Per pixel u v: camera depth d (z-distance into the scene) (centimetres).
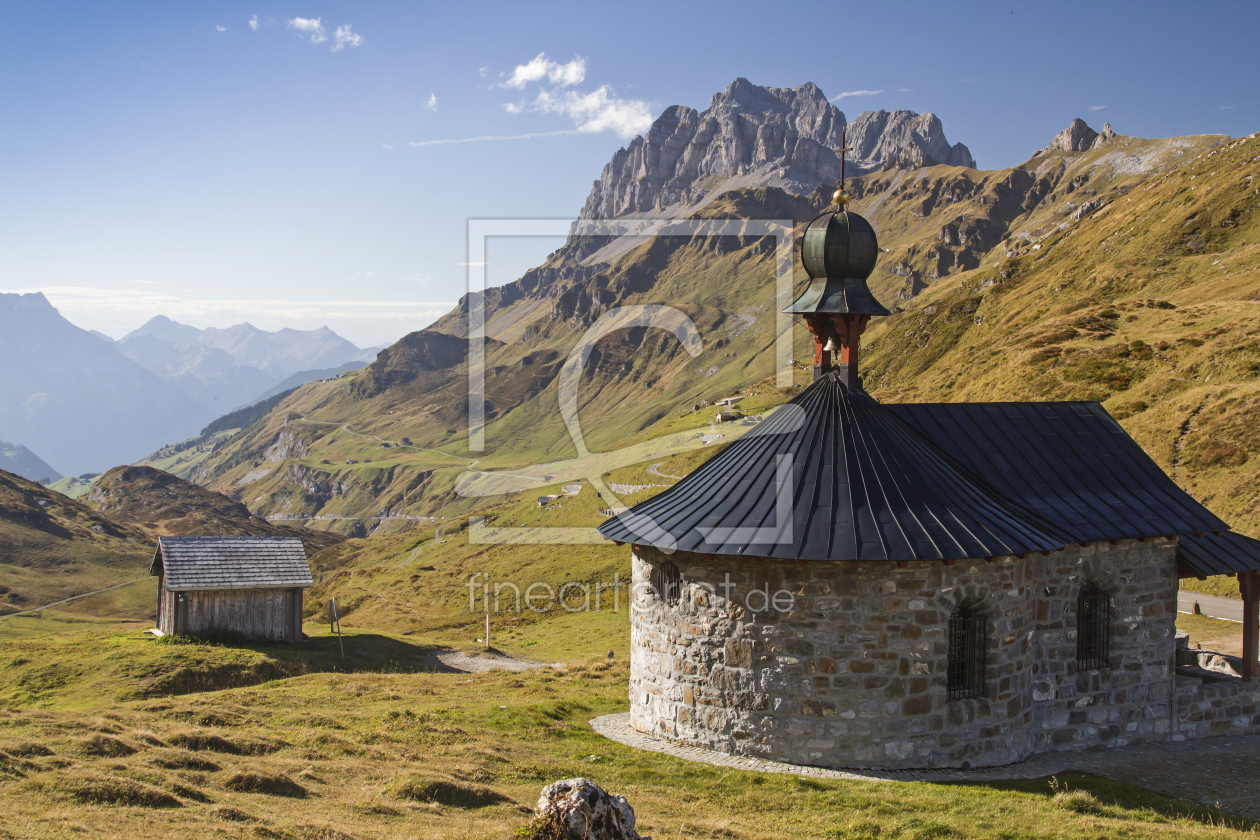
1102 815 1808
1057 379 10475
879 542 1988
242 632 5256
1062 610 2400
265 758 1889
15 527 12094
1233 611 5175
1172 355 9888
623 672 3628
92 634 5300
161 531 17312
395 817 1534
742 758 2119
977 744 2112
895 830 1633
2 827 1239
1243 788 2162
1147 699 2536
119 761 1686
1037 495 2505
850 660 2042
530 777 1888
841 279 2436
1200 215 17712
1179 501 2631
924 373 18262
